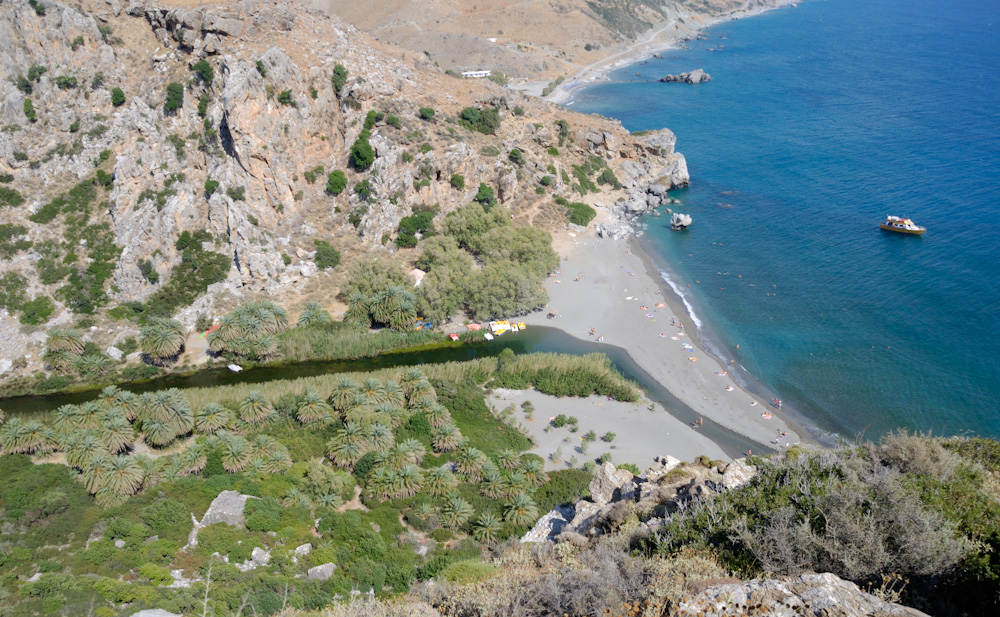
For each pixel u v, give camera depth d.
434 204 130.50
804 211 148.50
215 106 121.25
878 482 28.45
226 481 72.12
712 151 188.62
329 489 71.25
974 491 29.11
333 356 103.44
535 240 124.81
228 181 117.25
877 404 88.75
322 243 121.25
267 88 118.88
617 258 132.88
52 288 107.44
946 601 24.23
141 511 66.75
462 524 67.50
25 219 111.75
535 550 38.69
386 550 61.97
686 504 35.66
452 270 115.25
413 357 104.25
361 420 79.94
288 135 122.50
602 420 87.69
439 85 153.75
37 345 101.69
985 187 150.38
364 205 126.38
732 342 105.25
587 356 99.31
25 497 68.12
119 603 52.91
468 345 107.38
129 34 127.56
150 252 111.38
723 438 84.31
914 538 24.61
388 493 71.12
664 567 26.47
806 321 109.19
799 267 125.69
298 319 109.06
